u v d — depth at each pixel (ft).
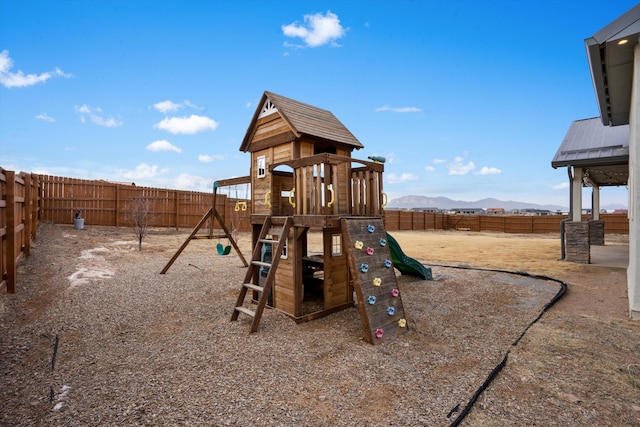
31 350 12.69
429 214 102.22
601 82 21.94
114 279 24.41
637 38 16.78
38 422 8.50
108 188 47.73
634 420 8.86
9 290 18.90
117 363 11.85
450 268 32.04
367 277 15.19
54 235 36.06
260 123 21.44
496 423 8.71
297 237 17.28
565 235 35.78
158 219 52.01
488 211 195.42
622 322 16.71
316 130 19.58
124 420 8.61
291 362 12.15
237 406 9.29
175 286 23.39
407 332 15.49
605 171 41.39
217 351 13.04
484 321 17.12
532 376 11.23
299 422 8.63
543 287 24.30
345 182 20.59
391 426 8.50
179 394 9.87
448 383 10.71
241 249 43.27
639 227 16.58
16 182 22.04
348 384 10.61
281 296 18.56
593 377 11.16
